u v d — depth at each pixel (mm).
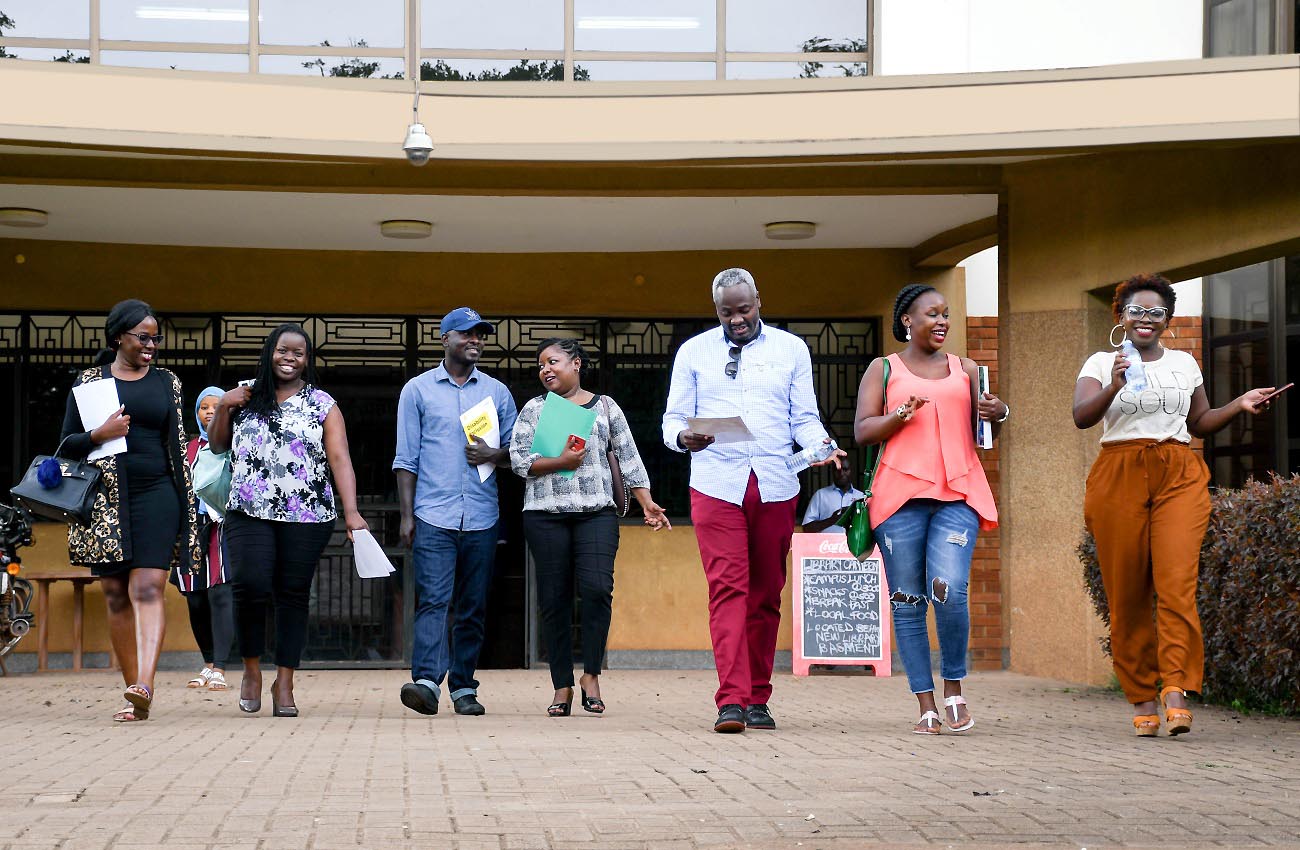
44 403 12617
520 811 4926
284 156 10203
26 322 12625
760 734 7320
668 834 4535
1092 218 10828
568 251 13039
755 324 7617
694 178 11070
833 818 4793
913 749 6629
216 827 4625
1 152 10344
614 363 13172
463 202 11305
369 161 10383
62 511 7625
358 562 8328
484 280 13008
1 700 9734
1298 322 12016
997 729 7566
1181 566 7156
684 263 13094
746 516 7547
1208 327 12773
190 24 11125
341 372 12945
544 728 7703
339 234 12375
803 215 11898
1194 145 9766
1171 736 7133
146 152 10055
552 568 8500
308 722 8062
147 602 7887
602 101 10344
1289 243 9625
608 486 8547
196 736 7289
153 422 7863
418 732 7484
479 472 8633
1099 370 7477
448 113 10328
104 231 12281
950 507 7301
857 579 12031
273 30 11180
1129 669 7352
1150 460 7277
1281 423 12117
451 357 8773
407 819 4773
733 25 11539
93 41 11016
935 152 10094
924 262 12922
